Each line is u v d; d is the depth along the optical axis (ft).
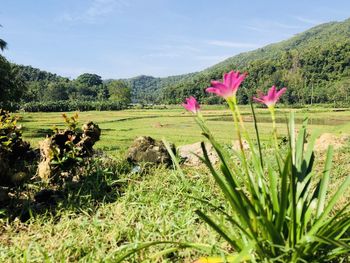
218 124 150.30
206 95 434.71
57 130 21.30
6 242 13.75
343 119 183.01
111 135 91.76
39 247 12.44
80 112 315.37
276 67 416.67
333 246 9.40
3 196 16.55
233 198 8.85
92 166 20.70
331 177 19.72
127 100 524.52
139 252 11.66
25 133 93.50
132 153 22.90
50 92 500.33
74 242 12.75
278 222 9.00
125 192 17.71
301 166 10.28
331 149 10.32
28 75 617.21
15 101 123.85
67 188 18.35
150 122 173.99
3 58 117.19
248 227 8.99
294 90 368.07
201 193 16.89
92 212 15.80
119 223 14.21
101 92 568.00
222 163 8.93
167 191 17.48
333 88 377.50
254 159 9.78
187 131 111.14
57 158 19.43
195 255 11.80
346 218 8.95
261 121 167.22
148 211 15.16
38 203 17.21
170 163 23.02
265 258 8.84
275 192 9.52
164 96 529.45
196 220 14.55
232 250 11.68
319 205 9.93
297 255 8.84
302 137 10.54
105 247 12.35
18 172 20.17
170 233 13.11
